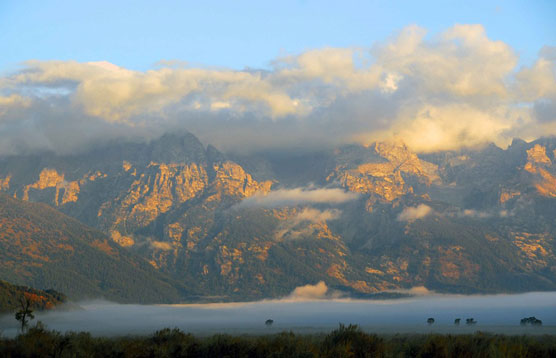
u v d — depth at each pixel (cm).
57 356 7225
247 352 7788
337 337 7688
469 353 6750
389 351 7344
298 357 7050
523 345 7138
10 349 7206
